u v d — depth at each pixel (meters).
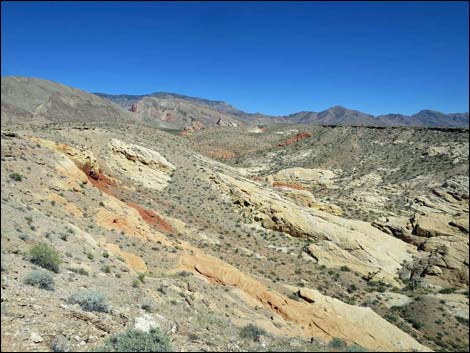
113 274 17.56
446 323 34.06
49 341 9.17
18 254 14.61
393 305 36.94
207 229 43.47
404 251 47.78
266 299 24.33
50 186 28.45
